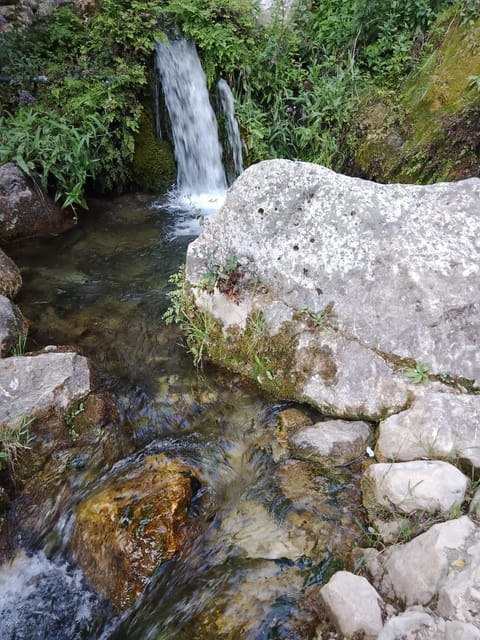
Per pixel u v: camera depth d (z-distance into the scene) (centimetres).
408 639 197
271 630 229
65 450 322
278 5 736
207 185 736
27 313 455
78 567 274
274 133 709
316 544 267
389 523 264
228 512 291
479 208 339
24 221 563
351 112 636
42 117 614
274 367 357
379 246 336
